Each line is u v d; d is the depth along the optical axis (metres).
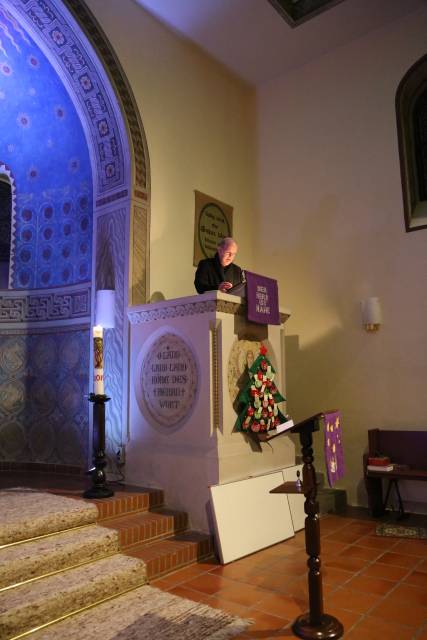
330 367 6.48
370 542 4.58
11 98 6.45
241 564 3.98
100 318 5.26
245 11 6.18
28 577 3.14
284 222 7.21
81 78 5.66
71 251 6.09
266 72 7.43
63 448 5.80
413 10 6.29
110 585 3.27
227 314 4.68
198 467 4.41
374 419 6.06
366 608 3.18
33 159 6.50
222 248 5.36
